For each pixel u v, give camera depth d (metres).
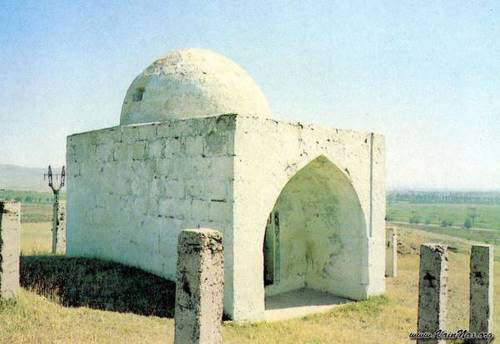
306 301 10.52
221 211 8.19
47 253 13.79
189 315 4.84
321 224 11.49
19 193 94.19
